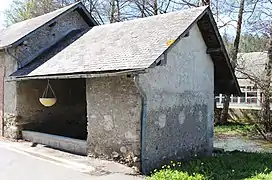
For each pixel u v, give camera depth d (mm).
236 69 20734
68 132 13508
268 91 18594
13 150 9977
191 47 9516
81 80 14109
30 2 27562
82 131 13977
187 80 9336
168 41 8125
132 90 7910
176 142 8820
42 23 12961
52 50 12562
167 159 8445
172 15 9914
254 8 19141
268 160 9820
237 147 14656
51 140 10469
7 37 13430
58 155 9219
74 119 13781
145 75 7848
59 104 13297
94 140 8844
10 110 12352
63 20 13844
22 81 12156
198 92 9812
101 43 10422
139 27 10203
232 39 24188
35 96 12539
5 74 12602
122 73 7422
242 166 8703
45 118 12828
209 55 10281
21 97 12125
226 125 21312
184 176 6988
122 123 8117
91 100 8945
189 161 8953
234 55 21078
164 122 8414
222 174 7648
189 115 9383
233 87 11438
